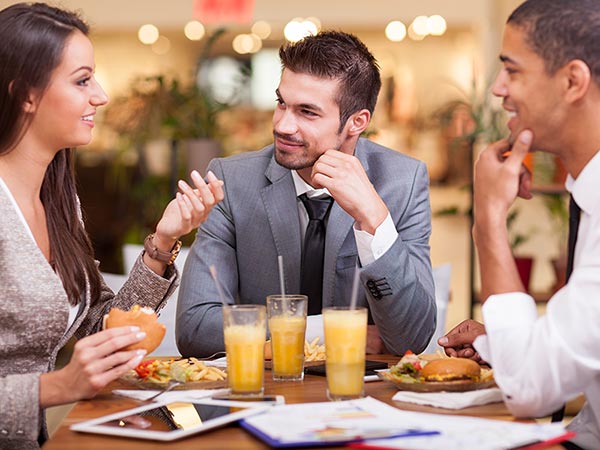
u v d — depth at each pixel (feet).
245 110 23.58
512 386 4.65
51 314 5.73
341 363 4.94
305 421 4.42
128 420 4.72
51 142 6.01
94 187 19.90
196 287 7.28
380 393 5.22
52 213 6.35
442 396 4.95
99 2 21.77
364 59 7.00
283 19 21.65
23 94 5.84
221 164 7.77
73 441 4.29
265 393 5.21
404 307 6.55
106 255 19.92
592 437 5.40
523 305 4.80
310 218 7.43
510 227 14.28
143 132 15.48
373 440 4.15
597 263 4.57
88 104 5.97
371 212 6.43
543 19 4.85
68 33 5.87
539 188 12.80
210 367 5.56
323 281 7.32
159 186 16.15
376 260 6.45
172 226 6.29
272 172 7.54
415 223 7.55
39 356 5.85
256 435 4.28
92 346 5.06
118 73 24.63
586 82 4.81
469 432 4.27
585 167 5.01
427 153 22.62
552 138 5.03
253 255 7.49
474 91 14.32
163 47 24.48
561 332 4.57
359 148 7.81
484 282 5.01
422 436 4.21
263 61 23.97
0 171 6.02
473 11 21.31
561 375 4.58
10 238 5.71
